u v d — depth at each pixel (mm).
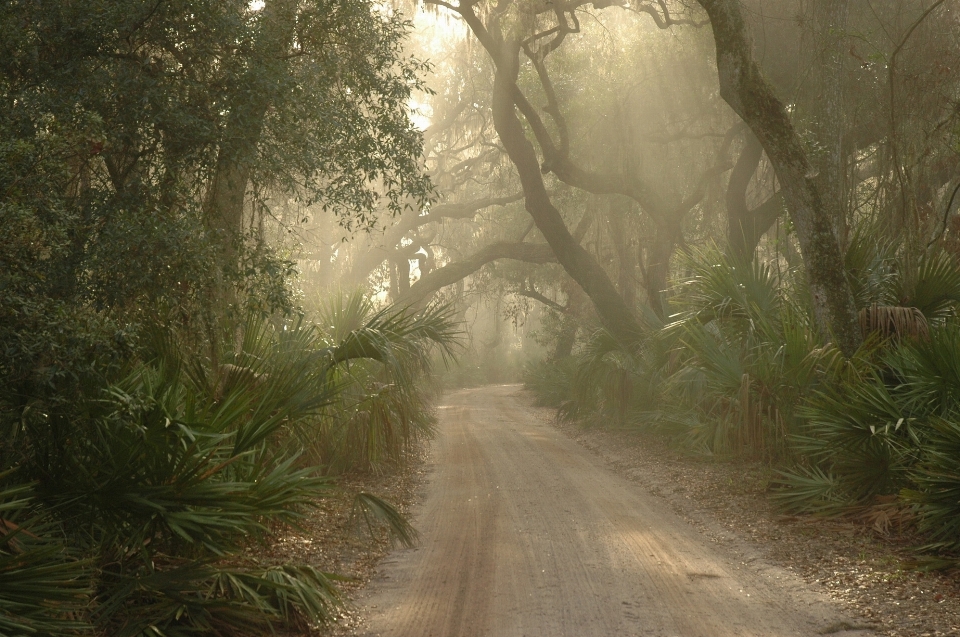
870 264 12133
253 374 7496
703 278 13445
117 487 5117
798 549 7863
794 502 9523
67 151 6742
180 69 8438
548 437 20375
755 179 26578
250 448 6254
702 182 22750
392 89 10266
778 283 13445
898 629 5551
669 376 15156
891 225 14844
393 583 6914
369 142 10047
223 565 5797
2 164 5504
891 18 18766
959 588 6430
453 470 14312
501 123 23406
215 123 8289
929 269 11281
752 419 11336
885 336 10523
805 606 6102
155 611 5082
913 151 14305
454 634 5547
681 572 7117
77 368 5465
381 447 12891
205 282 7707
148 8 7684
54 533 5191
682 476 12414
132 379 6008
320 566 7172
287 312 8766
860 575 6883
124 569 5418
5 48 6992
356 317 12602
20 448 5484
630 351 19594
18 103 6844
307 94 9047
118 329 5785
